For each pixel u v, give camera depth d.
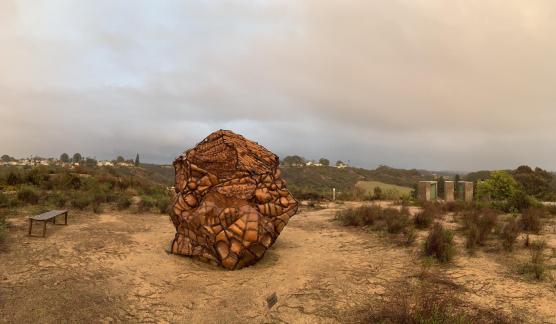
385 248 8.08
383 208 13.43
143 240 8.62
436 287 5.56
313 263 7.14
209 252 7.04
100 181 19.88
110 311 4.78
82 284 5.59
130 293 5.41
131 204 14.20
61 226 9.45
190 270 6.63
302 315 4.79
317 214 13.52
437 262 6.82
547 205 13.66
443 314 4.29
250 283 6.01
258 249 6.95
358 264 6.98
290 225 11.23
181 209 7.55
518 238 8.43
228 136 8.27
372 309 4.87
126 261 6.92
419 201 16.41
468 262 6.76
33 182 17.84
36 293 5.13
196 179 7.71
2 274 5.78
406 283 5.81
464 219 10.73
